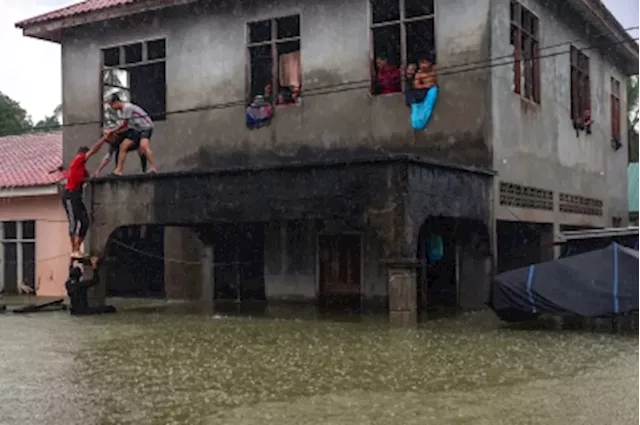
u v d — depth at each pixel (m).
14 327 13.78
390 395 7.64
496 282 13.07
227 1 17.75
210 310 16.50
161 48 19.19
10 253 21.39
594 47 21.89
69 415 7.04
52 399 7.70
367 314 15.39
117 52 19.72
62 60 20.17
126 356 10.40
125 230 19.33
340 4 16.45
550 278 12.60
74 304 15.91
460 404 7.20
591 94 21.80
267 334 12.44
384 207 12.95
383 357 9.97
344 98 16.39
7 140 25.73
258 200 14.42
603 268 12.34
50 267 20.52
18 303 18.56
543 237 18.84
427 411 6.93
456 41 15.23
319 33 16.69
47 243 20.56
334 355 10.20
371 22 16.19
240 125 17.69
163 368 9.41
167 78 18.69
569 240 16.30
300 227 17.62
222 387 8.19
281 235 17.86
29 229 21.08
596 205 22.44
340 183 13.45
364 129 16.16
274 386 8.20
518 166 16.53
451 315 14.85
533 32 17.70
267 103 17.31
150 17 18.80
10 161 23.05
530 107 17.23
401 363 9.50
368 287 16.73
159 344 11.49
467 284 15.48
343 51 16.42
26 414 7.09
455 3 15.23
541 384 8.09
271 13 17.27
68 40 20.05
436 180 13.48
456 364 9.38
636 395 7.51
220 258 18.70
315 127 16.72
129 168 19.06
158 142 18.72
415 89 15.52
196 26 18.27
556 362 9.46
